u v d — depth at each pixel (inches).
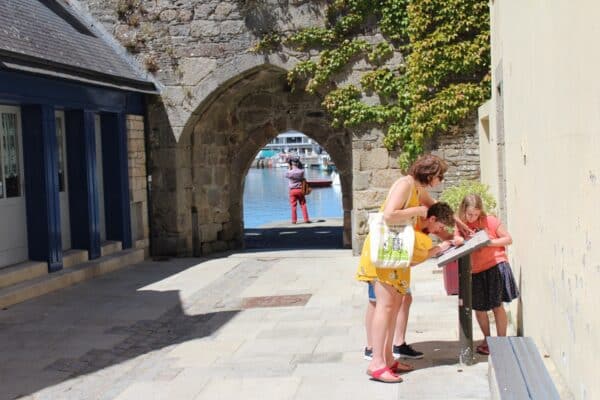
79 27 545.3
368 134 551.5
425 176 243.8
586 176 143.0
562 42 165.3
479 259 263.7
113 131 540.4
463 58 522.3
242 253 613.3
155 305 400.8
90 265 482.3
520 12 248.1
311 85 556.7
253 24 558.3
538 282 217.5
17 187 441.1
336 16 549.6
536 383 174.9
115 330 346.9
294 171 871.7
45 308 393.1
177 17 566.9
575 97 151.7
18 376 277.9
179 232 581.9
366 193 554.3
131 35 570.3
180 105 571.2
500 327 266.4
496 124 361.4
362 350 289.1
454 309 351.9
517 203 274.7
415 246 241.4
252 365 277.0
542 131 201.2
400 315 269.1
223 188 653.9
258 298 413.1
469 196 266.4
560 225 174.6
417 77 530.9
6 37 403.5
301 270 506.0
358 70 548.7
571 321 162.7
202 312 383.2
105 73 492.4
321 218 952.3
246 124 671.1
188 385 256.8
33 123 442.6
